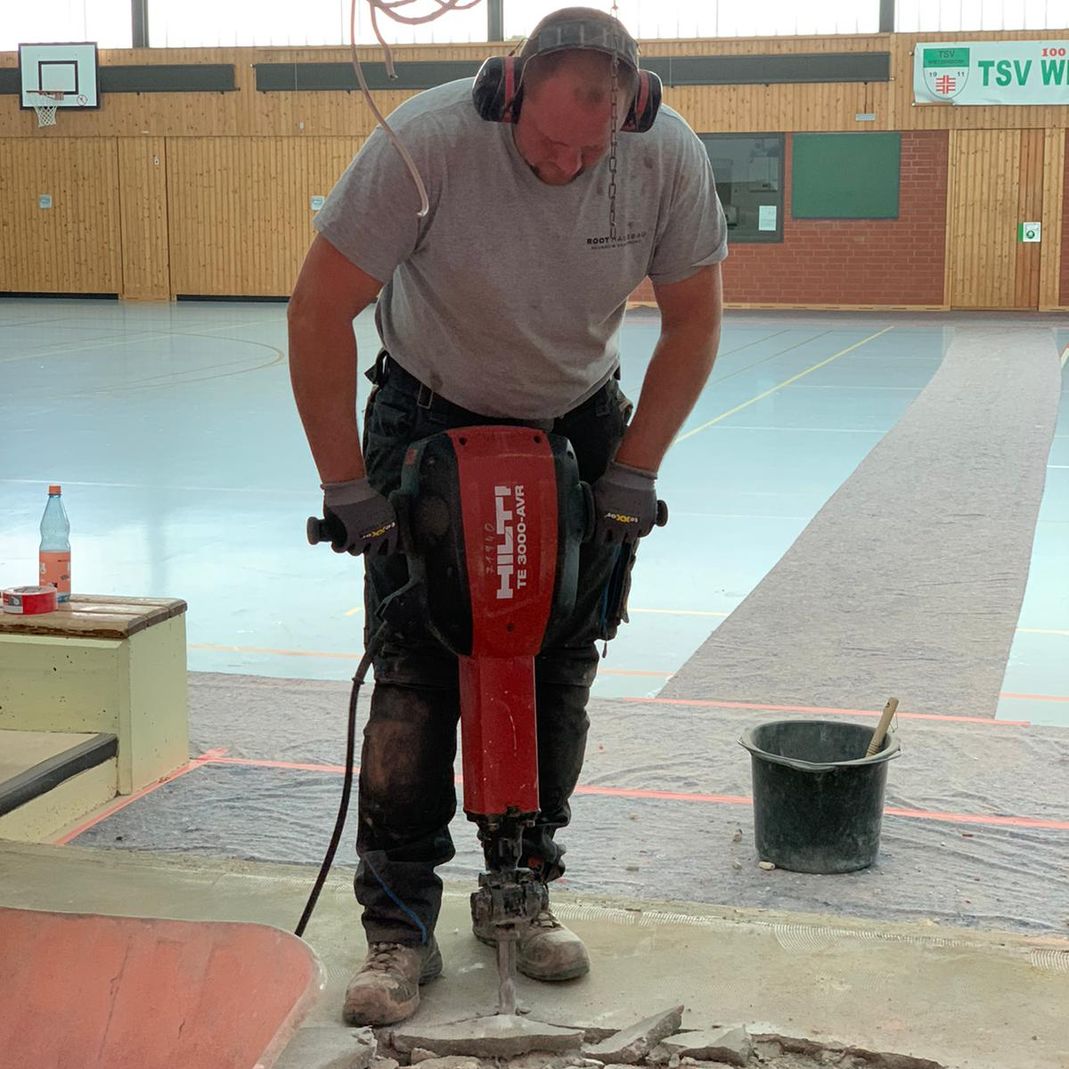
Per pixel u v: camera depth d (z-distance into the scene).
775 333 19.34
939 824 3.29
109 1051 1.57
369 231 1.95
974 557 6.20
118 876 2.74
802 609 5.36
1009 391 12.44
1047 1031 2.09
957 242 22.62
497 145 1.93
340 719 4.14
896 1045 2.04
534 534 1.97
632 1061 2.03
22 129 25.14
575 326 2.09
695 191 2.06
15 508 7.54
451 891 2.67
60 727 3.52
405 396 2.19
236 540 6.80
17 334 19.02
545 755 2.32
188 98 24.52
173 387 13.27
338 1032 2.02
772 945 2.39
